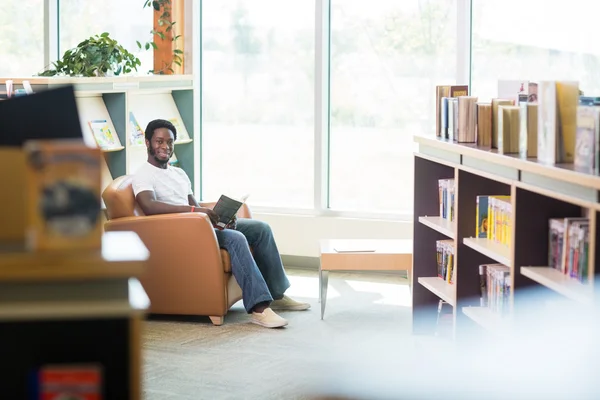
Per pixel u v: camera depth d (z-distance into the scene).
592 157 3.43
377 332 5.62
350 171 7.71
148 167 6.04
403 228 7.29
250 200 8.07
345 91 7.66
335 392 3.16
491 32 7.11
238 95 8.02
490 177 4.20
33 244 2.01
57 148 2.00
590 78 6.74
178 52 7.90
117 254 2.06
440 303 5.45
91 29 8.50
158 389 4.44
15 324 2.08
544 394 3.11
